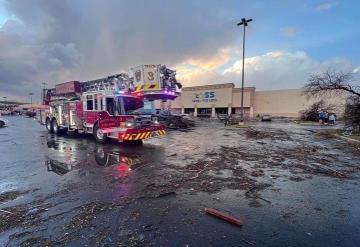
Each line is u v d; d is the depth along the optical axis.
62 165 7.86
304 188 5.62
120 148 11.38
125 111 12.27
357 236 3.51
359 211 4.36
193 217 4.07
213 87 71.06
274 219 4.02
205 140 14.78
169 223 3.86
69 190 5.44
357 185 5.89
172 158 9.02
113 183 5.94
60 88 17.69
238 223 3.79
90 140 14.23
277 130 23.06
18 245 3.27
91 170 7.21
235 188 5.57
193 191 5.35
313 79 22.66
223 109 71.06
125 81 13.62
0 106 112.75
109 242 3.31
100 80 15.00
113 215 4.14
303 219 4.03
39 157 9.18
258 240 3.38
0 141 13.91
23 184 5.88
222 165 7.89
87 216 4.11
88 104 13.64
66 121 16.19
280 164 8.13
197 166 7.71
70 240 3.37
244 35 27.50
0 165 7.86
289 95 65.44
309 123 38.03
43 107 19.80
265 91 68.81
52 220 3.98
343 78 20.91
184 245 3.25
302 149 11.40
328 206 4.57
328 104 44.25
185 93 76.50
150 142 13.64
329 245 3.28
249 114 68.19
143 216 4.11
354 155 9.95
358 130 19.06
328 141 14.64
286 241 3.36
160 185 5.77
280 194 5.21
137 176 6.55
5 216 4.15
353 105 19.34
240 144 13.00
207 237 3.45
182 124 26.00
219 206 4.54
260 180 6.23
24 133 18.70
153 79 12.77
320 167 7.76
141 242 3.31
